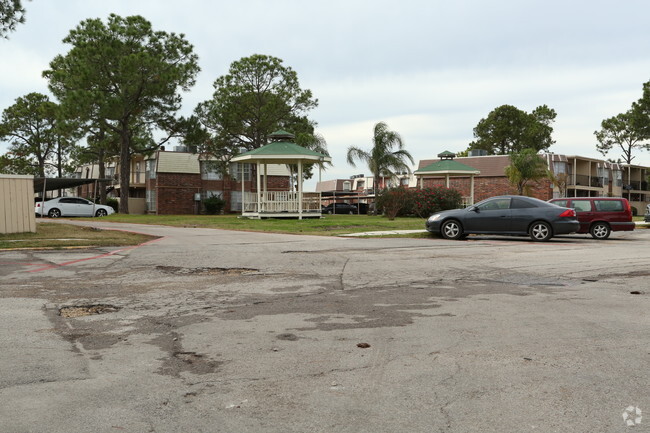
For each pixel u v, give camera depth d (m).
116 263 10.88
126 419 3.30
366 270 9.78
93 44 32.75
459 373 4.12
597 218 18.64
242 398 3.64
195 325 5.70
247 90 39.78
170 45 36.06
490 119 69.00
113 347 4.88
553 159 50.59
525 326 5.61
